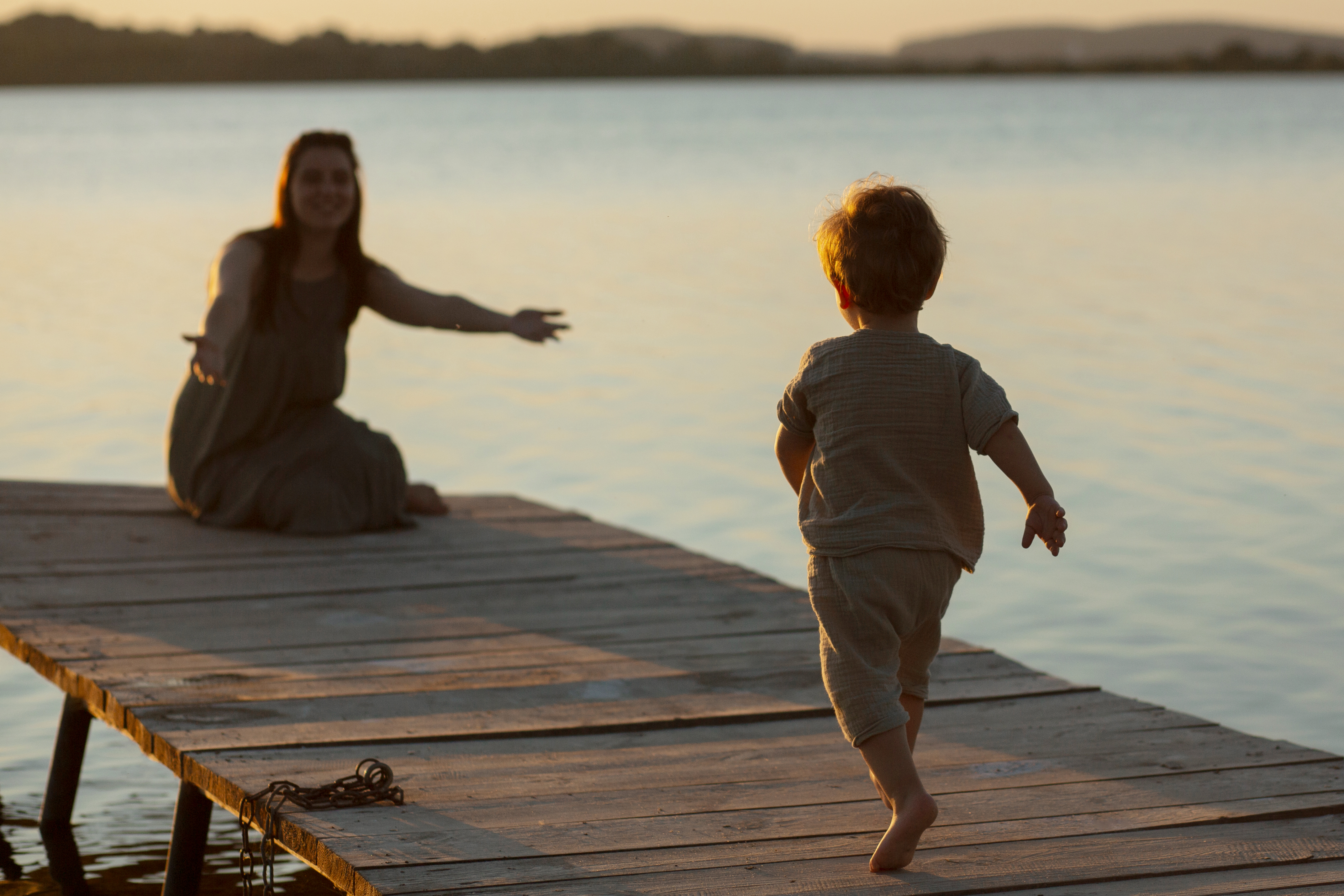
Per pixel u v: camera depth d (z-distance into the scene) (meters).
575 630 5.70
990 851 3.73
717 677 5.14
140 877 5.22
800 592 6.27
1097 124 85.44
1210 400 12.88
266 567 6.52
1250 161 49.72
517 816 3.91
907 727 3.83
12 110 143.50
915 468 3.62
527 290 20.47
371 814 3.91
